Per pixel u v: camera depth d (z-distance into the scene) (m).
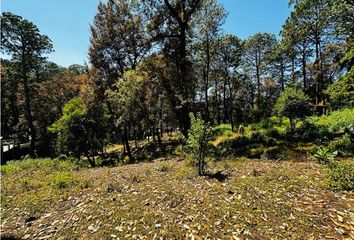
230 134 18.67
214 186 5.76
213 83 41.94
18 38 30.00
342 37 23.44
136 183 6.59
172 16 18.19
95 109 14.63
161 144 23.58
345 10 18.42
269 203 4.67
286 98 13.46
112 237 3.90
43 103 35.62
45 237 4.15
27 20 30.00
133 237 3.84
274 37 39.75
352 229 3.73
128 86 18.50
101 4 22.42
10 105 39.56
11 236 4.30
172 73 20.64
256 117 35.44
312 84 40.78
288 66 42.22
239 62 36.03
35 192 6.81
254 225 3.96
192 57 21.61
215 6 20.55
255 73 43.16
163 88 21.22
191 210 4.54
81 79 31.48
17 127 35.97
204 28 21.41
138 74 19.38
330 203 4.54
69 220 4.65
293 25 25.50
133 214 4.53
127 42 22.30
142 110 21.39
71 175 8.35
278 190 5.30
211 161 8.89
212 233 3.79
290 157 8.68
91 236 4.00
